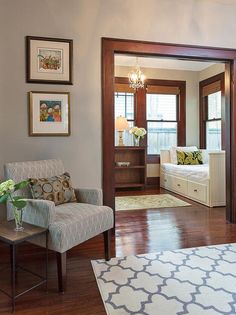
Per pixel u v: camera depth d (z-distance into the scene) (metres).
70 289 2.04
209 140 6.54
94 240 3.04
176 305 1.82
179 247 2.80
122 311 1.77
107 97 3.18
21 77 2.93
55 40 3.00
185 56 3.41
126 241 2.97
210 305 1.82
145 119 6.50
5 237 1.88
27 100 2.96
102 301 1.89
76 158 3.14
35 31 2.95
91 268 2.36
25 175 2.55
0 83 2.88
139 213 4.11
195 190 4.92
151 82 6.49
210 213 4.12
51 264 2.48
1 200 1.96
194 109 6.79
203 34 3.45
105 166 3.21
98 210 2.43
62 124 3.07
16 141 2.95
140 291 1.99
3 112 2.90
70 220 2.15
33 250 2.79
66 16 3.03
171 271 2.28
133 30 3.22
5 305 1.87
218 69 6.04
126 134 6.46
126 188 6.14
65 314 1.77
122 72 6.30
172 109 6.72
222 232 3.26
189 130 6.77
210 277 2.18
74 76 3.08
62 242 2.01
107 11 3.14
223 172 4.54
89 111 3.14
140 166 6.07
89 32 3.10
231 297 1.91
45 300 1.92
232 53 3.55
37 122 2.99
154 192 5.80
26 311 1.81
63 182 2.65
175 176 5.70
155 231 3.30
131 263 2.44
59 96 3.04
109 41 3.15
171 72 6.61
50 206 2.08
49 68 3.00
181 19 3.37
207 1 3.44
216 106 6.25
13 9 2.88
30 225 2.14
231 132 3.62
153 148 6.63
